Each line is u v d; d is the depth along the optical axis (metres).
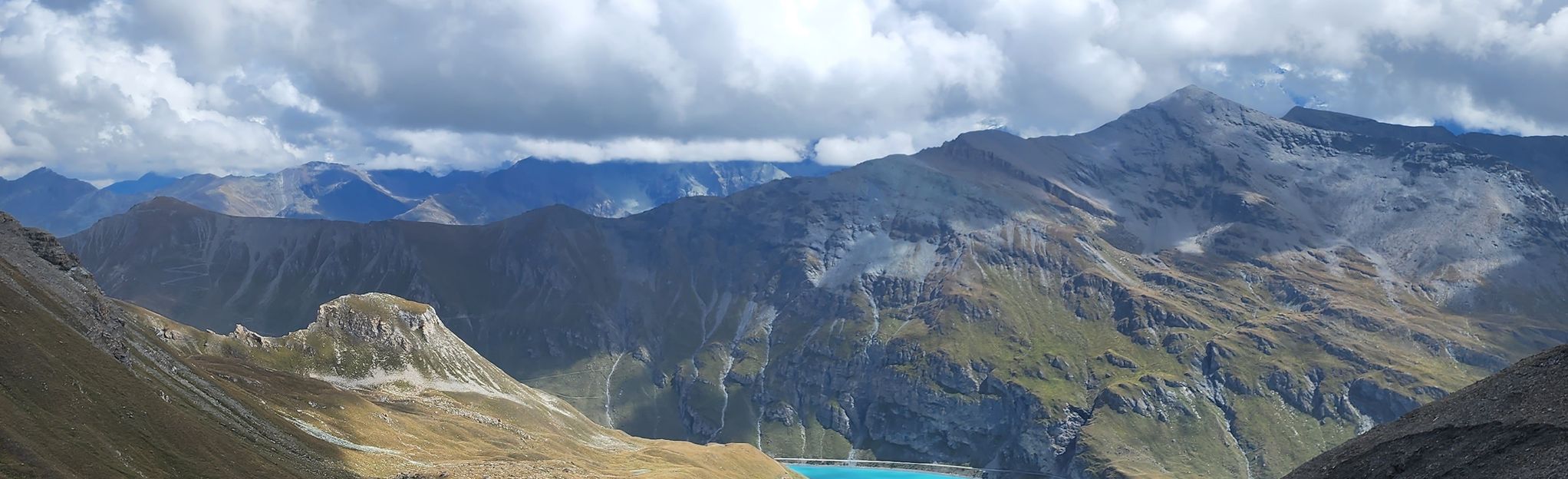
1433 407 187.88
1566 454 155.88
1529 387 175.00
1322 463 191.25
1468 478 164.62
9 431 192.75
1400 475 174.75
